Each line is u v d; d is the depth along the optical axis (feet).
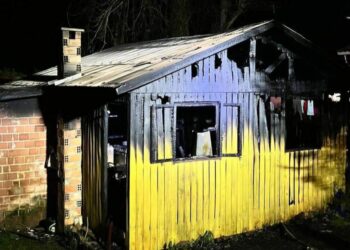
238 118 30.32
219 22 62.75
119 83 24.50
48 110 32.12
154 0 57.11
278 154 32.65
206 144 29.55
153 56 31.76
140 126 26.27
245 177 30.96
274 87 31.96
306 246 28.71
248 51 30.19
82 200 31.01
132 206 26.23
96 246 28.17
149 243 26.99
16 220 31.37
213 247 28.45
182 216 28.25
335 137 36.24
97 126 28.91
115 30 56.24
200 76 28.32
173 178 27.78
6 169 30.78
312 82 34.09
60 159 30.30
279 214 32.96
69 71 30.63
